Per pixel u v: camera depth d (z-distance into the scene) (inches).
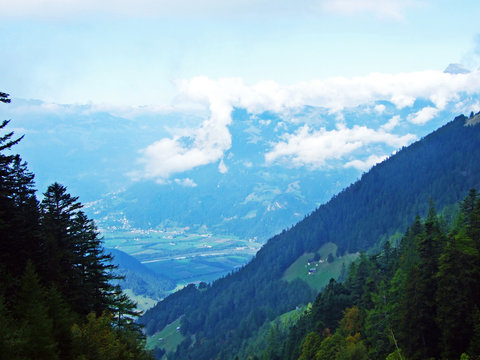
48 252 1948.8
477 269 2078.0
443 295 2069.4
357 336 2743.6
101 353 1610.5
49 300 1539.1
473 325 1934.1
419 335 2153.1
